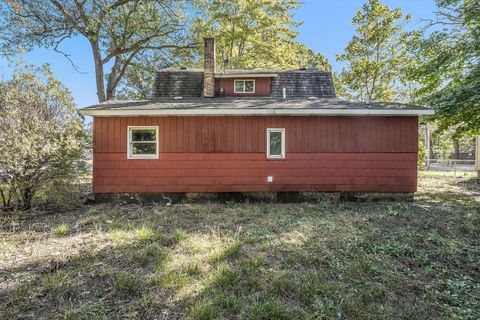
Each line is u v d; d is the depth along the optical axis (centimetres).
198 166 718
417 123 706
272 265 321
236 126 719
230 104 739
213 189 718
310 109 684
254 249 368
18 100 619
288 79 1130
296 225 479
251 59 1761
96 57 1417
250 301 251
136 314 231
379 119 710
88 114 689
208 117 717
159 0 1341
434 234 414
